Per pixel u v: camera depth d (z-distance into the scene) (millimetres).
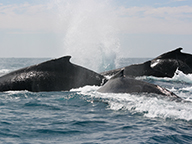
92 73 14883
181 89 16328
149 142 6871
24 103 11242
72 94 12820
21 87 13484
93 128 8008
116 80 12242
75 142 6871
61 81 13969
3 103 11172
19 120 8727
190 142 6914
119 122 8570
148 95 11008
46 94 13039
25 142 6809
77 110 10102
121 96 11164
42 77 13734
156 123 8391
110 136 7328
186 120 8578
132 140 7008
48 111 9969
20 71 13930
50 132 7613
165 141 6961
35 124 8336
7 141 6855
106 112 9734
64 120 8797
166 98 10617
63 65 14219
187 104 10039
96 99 11391
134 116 9148
